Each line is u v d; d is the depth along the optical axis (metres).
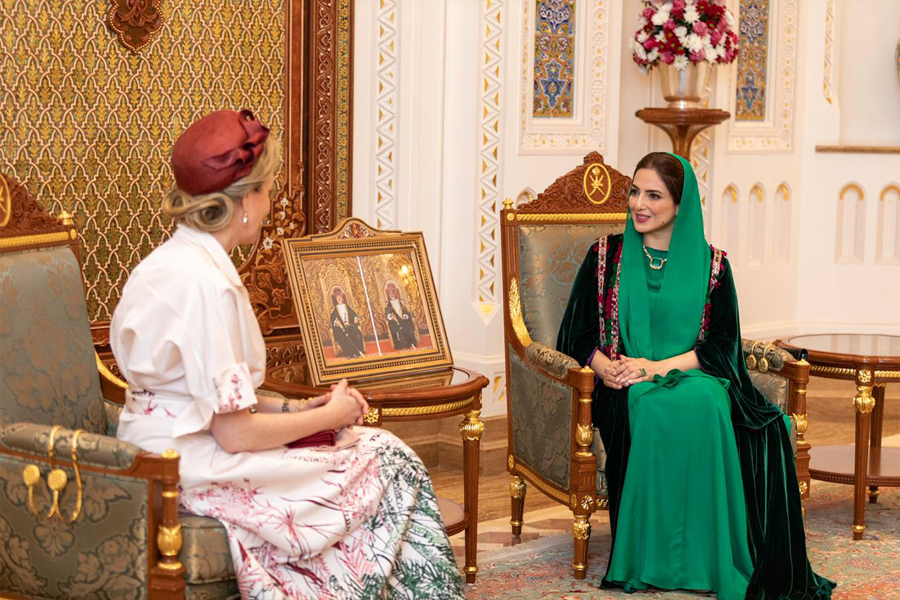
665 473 3.81
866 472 4.40
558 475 4.04
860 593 3.85
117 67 4.32
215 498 2.77
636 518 3.84
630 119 6.02
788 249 6.66
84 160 4.28
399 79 5.18
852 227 6.70
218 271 2.77
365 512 2.95
